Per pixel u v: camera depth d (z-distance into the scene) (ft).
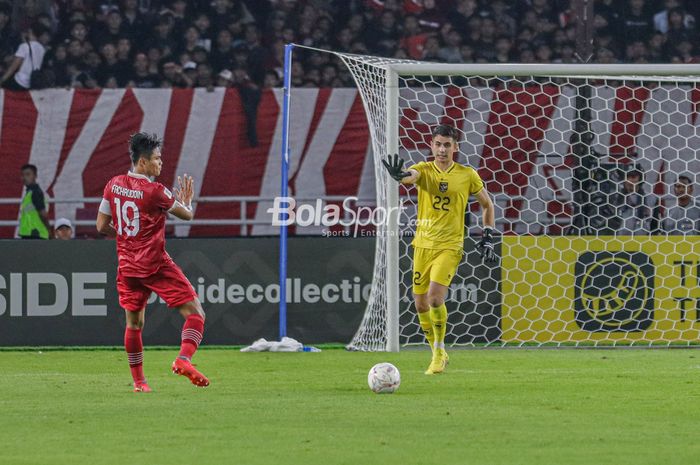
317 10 217.97
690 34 222.28
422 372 115.24
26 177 185.16
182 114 192.65
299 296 148.46
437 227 113.29
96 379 109.40
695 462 61.46
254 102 192.75
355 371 116.37
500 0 220.64
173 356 134.82
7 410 84.33
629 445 67.36
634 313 149.69
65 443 68.33
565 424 76.43
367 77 150.10
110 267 147.74
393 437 70.33
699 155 180.55
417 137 181.57
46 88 199.21
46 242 147.54
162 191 92.89
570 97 166.61
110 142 192.03
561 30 220.43
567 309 149.59
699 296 149.48
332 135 192.75
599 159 168.45
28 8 209.77
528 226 169.27
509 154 176.14
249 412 82.53
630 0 223.51
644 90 180.45
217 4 215.92
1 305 147.02
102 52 210.38
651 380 107.34
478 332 149.48
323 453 64.18
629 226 168.96
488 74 141.49
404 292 151.84
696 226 172.76
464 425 75.66
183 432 72.59
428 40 217.77
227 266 148.15
